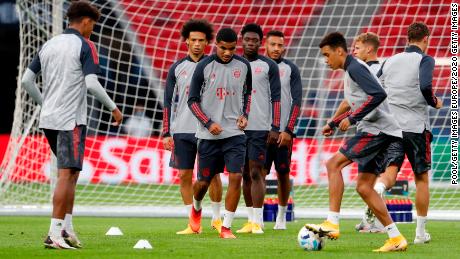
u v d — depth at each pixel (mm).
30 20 46688
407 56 28438
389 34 62625
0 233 32094
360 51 32375
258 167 32344
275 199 39562
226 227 29891
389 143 24609
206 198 50281
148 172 57500
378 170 24750
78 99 24906
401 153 28703
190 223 31953
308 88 55719
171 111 32781
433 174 53812
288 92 34500
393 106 28422
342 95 61281
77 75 24906
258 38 32719
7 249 24859
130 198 52281
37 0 46344
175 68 32625
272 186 39781
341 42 24469
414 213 44219
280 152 34062
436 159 54156
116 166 57469
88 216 43031
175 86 32844
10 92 71562
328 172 25000
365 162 24562
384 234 32750
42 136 48969
